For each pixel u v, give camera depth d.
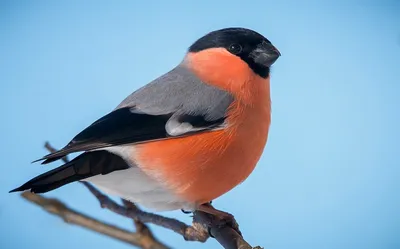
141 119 2.07
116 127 2.06
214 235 2.07
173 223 2.07
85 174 2.05
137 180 2.07
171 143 2.06
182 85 2.09
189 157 2.07
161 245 2.05
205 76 2.09
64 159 2.12
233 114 2.08
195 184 2.07
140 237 2.05
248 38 2.10
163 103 2.08
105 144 2.05
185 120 2.07
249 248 2.05
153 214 2.06
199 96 2.08
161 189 2.07
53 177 2.04
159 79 2.10
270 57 2.09
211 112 2.07
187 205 2.08
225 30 2.10
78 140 2.05
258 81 2.09
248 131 2.08
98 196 2.07
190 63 2.10
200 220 2.07
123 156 2.06
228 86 2.08
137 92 2.09
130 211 2.07
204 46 2.10
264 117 2.09
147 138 2.06
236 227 2.07
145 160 2.06
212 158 2.07
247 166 2.08
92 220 2.06
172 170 2.07
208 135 2.07
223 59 2.09
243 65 2.09
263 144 2.09
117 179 2.07
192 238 2.07
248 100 2.08
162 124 2.07
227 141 2.07
